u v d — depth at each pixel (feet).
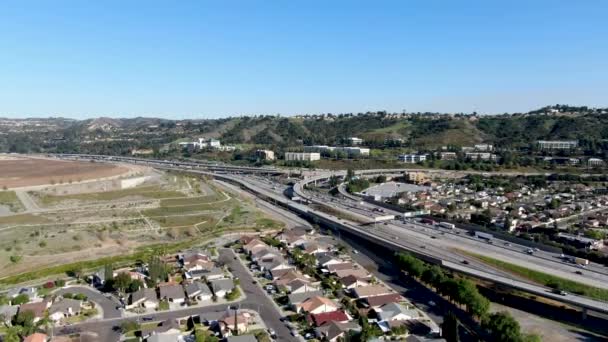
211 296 465.47
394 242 634.84
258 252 606.96
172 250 634.43
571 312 439.22
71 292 478.18
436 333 390.01
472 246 625.82
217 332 390.63
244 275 538.47
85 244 645.51
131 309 435.53
